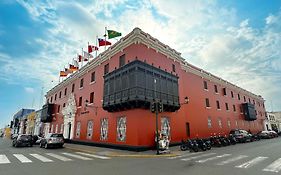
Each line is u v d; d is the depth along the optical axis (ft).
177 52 82.02
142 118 56.95
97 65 82.48
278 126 196.75
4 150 60.29
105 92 67.31
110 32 75.36
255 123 150.51
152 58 67.21
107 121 68.18
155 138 58.13
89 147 66.59
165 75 66.69
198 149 55.62
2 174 26.08
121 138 59.88
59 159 40.24
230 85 125.80
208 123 93.50
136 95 53.78
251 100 154.92
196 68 96.12
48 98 140.87
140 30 64.75
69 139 90.53
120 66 67.97
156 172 27.12
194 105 86.94
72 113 93.25
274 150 52.37
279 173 25.95
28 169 29.32
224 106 112.16
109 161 37.83
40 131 141.18
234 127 115.75
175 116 71.67
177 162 35.88
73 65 109.29
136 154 48.14
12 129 254.06
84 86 90.48
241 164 32.63
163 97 63.10
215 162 35.06
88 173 26.61
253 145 71.56
